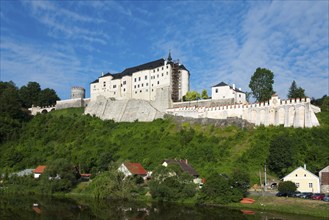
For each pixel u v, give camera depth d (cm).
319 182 8900
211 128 13462
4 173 13412
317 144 10769
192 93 17775
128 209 8575
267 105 13225
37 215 7962
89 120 17762
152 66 18662
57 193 11325
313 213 7319
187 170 10475
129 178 10300
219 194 8894
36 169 12800
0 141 16612
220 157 11325
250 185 9662
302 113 12294
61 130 17025
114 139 14900
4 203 9644
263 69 16250
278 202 8281
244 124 12938
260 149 11050
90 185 11281
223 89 16175
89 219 7519
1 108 18650
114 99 19538
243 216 7419
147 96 18525
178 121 14988
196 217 7494
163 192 9519
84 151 14112
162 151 12556
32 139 16650
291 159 10156
